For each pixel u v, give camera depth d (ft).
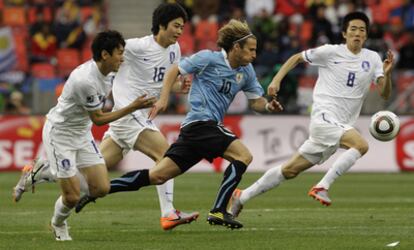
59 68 314.96
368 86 144.25
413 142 256.93
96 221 141.28
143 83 136.56
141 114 133.80
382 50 292.40
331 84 143.13
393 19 344.69
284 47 308.60
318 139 140.87
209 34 331.36
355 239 115.65
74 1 350.64
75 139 115.75
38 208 163.22
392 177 242.37
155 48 135.85
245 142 259.19
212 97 121.90
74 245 110.63
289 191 202.28
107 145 136.15
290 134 258.37
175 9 134.41
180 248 107.24
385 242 112.47
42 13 346.74
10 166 255.70
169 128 258.57
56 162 114.93
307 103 276.00
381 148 258.16
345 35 143.23
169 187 127.34
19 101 280.10
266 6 350.23
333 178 136.15
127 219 144.25
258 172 255.09
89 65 111.34
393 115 140.05
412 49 306.35
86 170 117.29
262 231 125.90
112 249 106.63
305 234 121.70
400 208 162.71
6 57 322.14
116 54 109.60
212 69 121.29
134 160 254.68
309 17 339.57
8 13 344.90
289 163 139.95
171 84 120.88
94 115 111.96
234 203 136.46
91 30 343.05
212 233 123.95
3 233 125.29
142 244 111.34
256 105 126.93
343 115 143.23
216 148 120.37
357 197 186.91
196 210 160.56
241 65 121.49
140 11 357.61
